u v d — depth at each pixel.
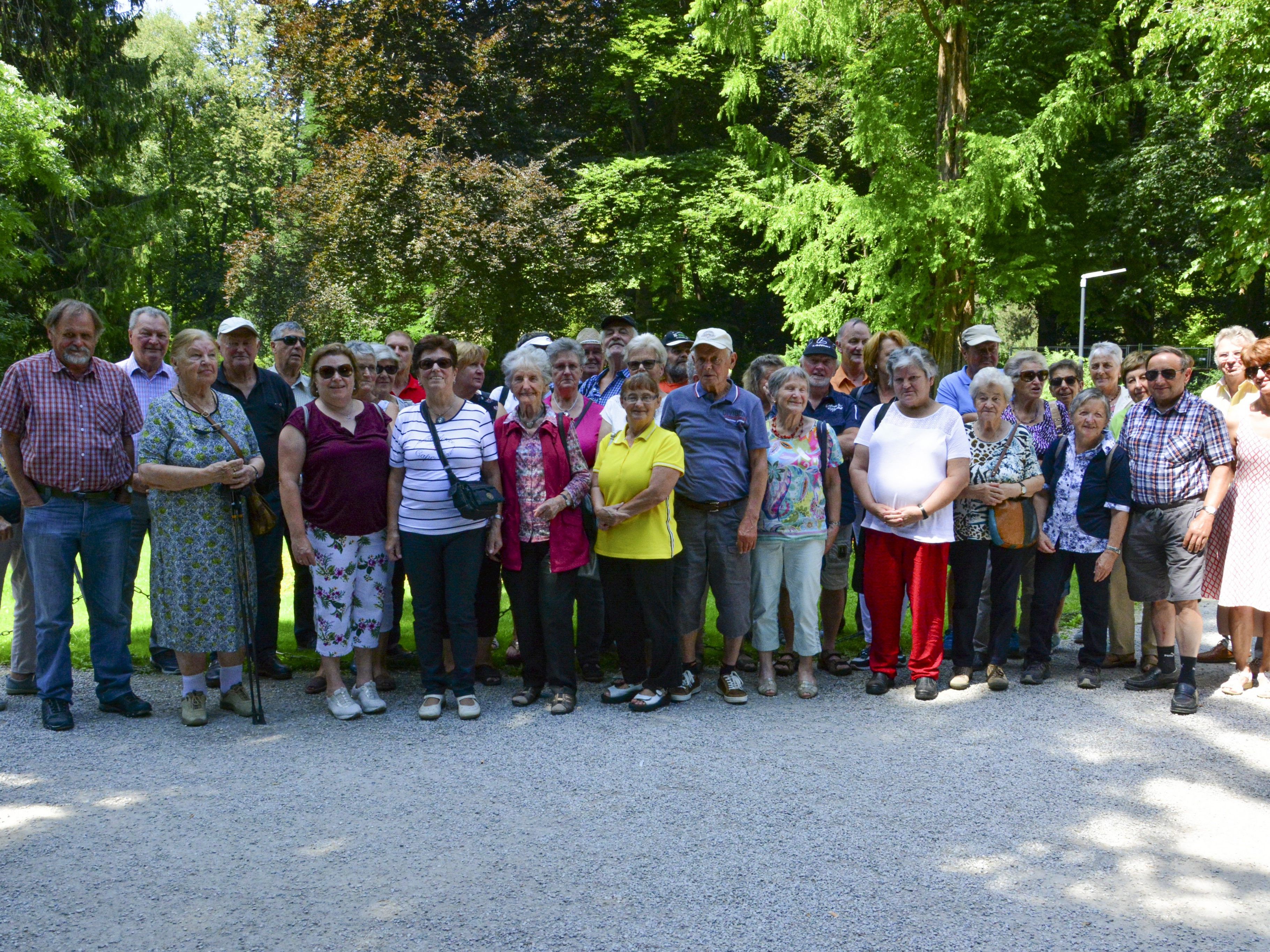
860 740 4.65
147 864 3.38
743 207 17.73
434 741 4.63
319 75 19.44
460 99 20.34
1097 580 5.48
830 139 24.09
